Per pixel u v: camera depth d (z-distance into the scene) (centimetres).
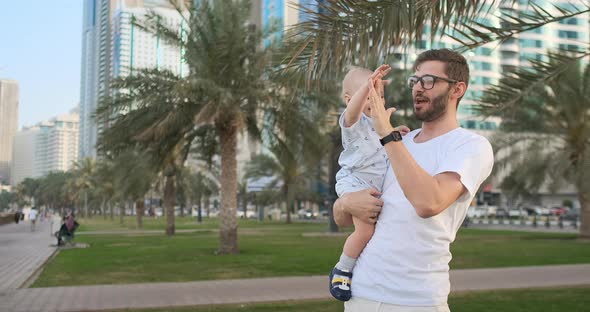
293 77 543
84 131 16325
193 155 2705
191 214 12556
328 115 1938
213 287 1077
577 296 938
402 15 457
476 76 5141
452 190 228
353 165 280
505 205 8650
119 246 2344
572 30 4541
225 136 1916
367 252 253
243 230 4044
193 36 1784
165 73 1859
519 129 2634
